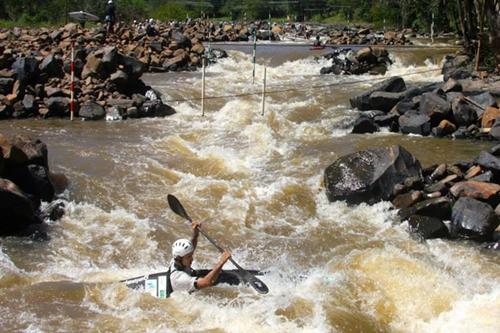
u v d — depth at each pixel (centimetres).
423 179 1065
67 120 1500
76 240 879
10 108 1503
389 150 1070
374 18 4234
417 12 3675
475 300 725
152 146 1285
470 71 2019
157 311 671
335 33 3431
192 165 1193
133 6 3925
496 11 2025
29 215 895
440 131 1398
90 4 3597
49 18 3512
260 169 1191
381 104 1570
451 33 3541
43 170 978
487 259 851
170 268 704
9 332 625
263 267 820
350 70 2255
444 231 924
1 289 720
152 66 2211
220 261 696
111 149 1248
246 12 5062
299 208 1030
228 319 657
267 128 1434
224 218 979
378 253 831
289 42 3091
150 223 940
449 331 662
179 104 1666
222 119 1540
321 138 1413
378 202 1020
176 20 3953
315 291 727
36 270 786
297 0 5028
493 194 974
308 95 1798
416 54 2394
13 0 3616
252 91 1844
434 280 764
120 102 1566
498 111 1422
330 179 1055
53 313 667
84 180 1065
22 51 2034
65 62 1681
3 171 939
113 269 808
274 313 669
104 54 1658
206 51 2378
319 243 903
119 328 638
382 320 683
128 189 1058
